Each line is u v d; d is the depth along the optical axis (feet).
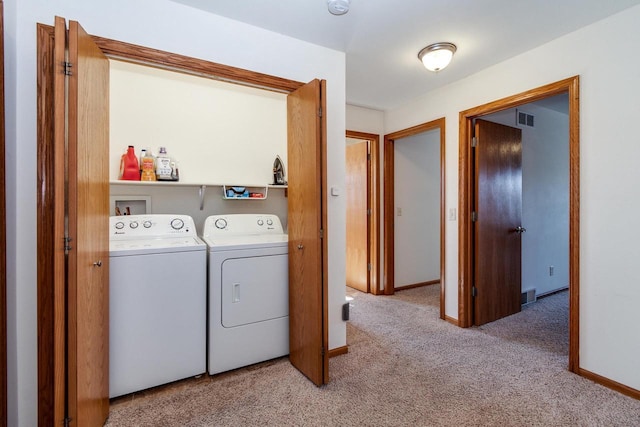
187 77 8.30
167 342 6.01
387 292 12.58
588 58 6.24
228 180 8.83
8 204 4.34
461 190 9.05
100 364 4.91
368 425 4.98
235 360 6.66
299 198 6.61
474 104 8.65
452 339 8.24
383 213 12.62
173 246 6.08
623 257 5.77
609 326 5.95
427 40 6.88
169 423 5.08
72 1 4.83
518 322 9.50
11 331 4.42
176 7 5.58
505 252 10.00
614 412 5.23
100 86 4.91
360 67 8.23
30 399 4.64
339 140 7.47
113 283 5.51
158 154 7.85
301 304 6.58
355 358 7.22
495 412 5.25
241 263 6.70
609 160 5.95
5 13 4.25
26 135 4.56
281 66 6.64
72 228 3.98
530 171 11.35
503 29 6.41
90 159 4.50
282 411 5.35
